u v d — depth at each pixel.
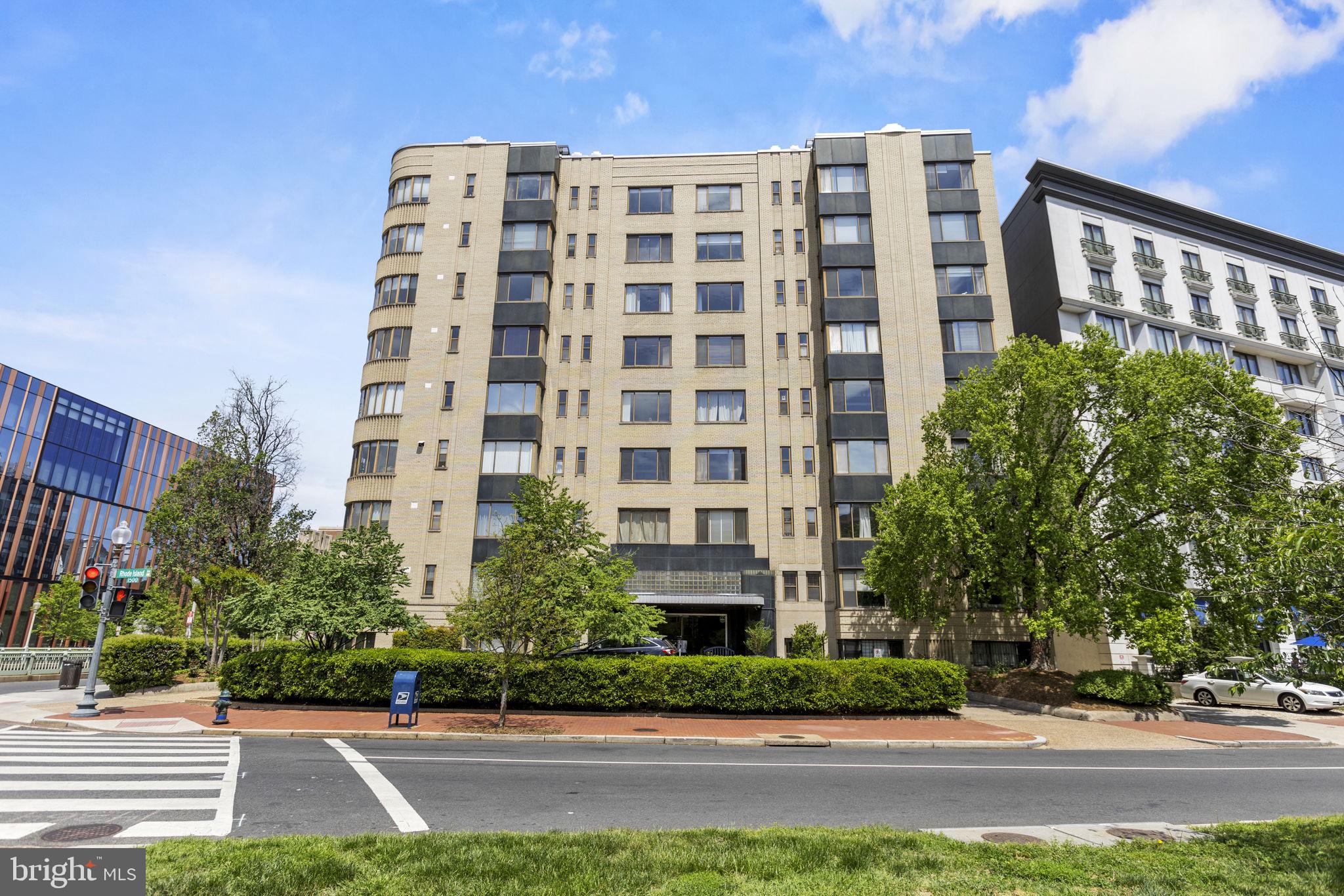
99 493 66.50
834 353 34.03
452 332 35.06
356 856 6.16
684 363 35.50
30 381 60.12
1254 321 39.75
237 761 11.40
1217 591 7.24
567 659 19.25
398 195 37.34
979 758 13.81
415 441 33.56
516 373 34.34
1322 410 38.16
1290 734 18.22
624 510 33.81
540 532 18.94
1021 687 23.98
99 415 66.88
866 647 31.16
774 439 34.28
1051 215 36.53
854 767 12.32
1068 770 12.50
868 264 35.00
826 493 33.50
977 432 25.05
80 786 9.17
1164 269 38.09
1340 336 41.81
